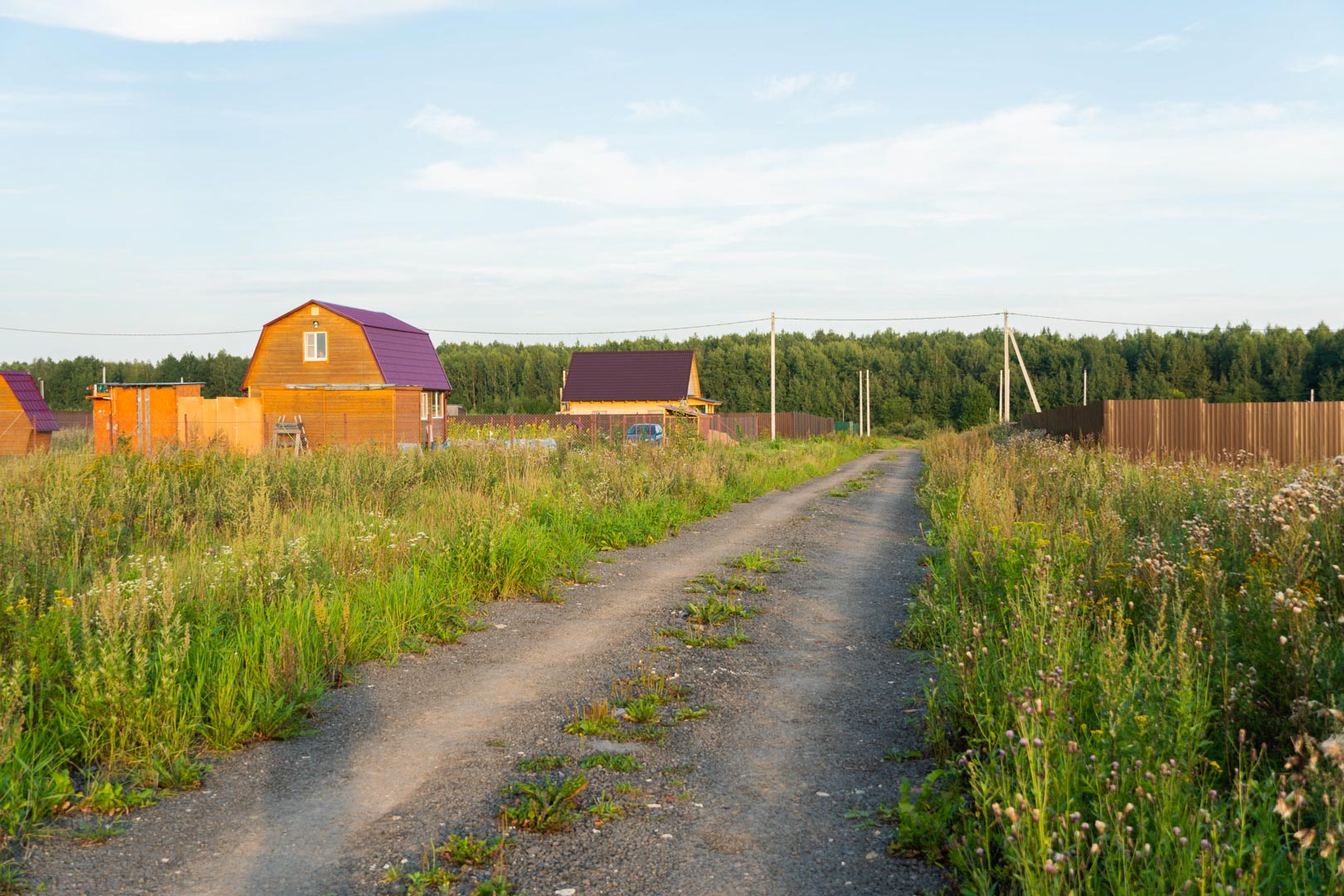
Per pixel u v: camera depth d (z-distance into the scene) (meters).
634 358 57.41
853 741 5.14
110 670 4.80
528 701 5.84
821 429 68.62
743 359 113.38
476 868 3.59
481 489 13.73
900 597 9.34
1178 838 3.11
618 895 3.39
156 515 10.53
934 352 116.50
